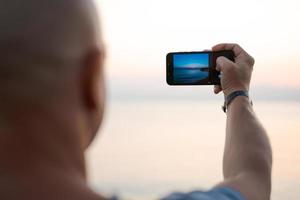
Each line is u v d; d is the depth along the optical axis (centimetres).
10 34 45
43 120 46
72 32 46
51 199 45
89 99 49
